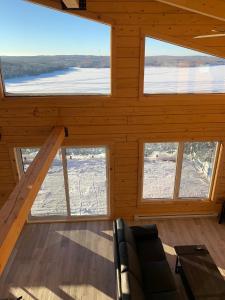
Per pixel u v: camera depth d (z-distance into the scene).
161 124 5.09
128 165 5.39
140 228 4.61
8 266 4.65
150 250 4.29
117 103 4.90
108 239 5.26
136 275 3.49
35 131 5.07
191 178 5.66
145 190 5.73
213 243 5.14
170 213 5.84
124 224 4.31
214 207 5.82
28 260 4.77
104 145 5.25
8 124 5.00
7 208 2.29
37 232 5.48
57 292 4.18
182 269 4.00
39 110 4.91
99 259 4.78
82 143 5.18
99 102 4.89
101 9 4.30
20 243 5.18
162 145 5.36
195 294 3.53
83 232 5.46
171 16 4.38
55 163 5.41
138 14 4.34
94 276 4.44
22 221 2.31
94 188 5.66
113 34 4.43
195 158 5.52
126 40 4.48
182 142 5.29
